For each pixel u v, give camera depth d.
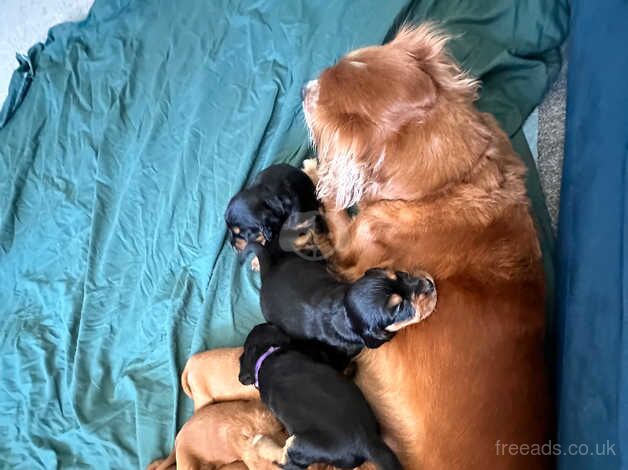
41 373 0.99
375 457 0.71
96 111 1.18
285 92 1.08
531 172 0.97
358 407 0.74
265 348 0.83
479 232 0.72
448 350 0.70
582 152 0.77
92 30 1.26
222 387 0.88
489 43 1.04
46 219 1.13
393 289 0.71
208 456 0.84
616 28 0.71
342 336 0.79
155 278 1.03
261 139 1.06
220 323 0.96
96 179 1.12
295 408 0.76
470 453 0.68
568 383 0.65
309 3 1.11
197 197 1.05
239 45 1.14
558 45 1.04
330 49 1.05
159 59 1.19
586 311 0.64
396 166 0.69
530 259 0.74
